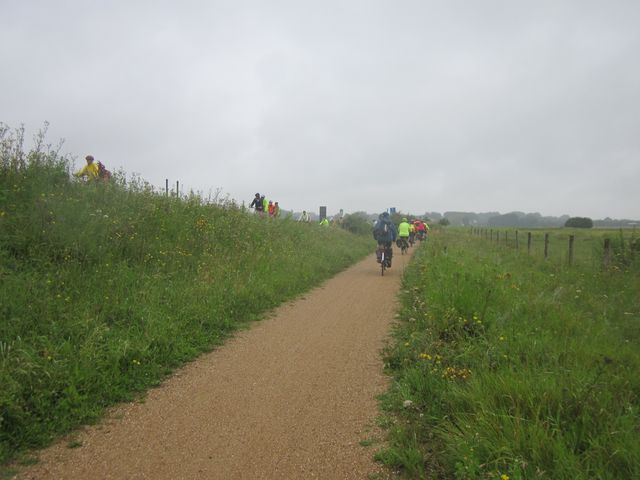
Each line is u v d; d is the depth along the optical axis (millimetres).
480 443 3379
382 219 14812
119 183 11508
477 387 4191
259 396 4809
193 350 6105
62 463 3541
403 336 6789
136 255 8719
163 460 3590
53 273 6848
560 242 28688
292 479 3336
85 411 4270
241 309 8281
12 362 4492
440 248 19219
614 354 5332
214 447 3783
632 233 13516
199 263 9594
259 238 13875
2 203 7703
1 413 3854
